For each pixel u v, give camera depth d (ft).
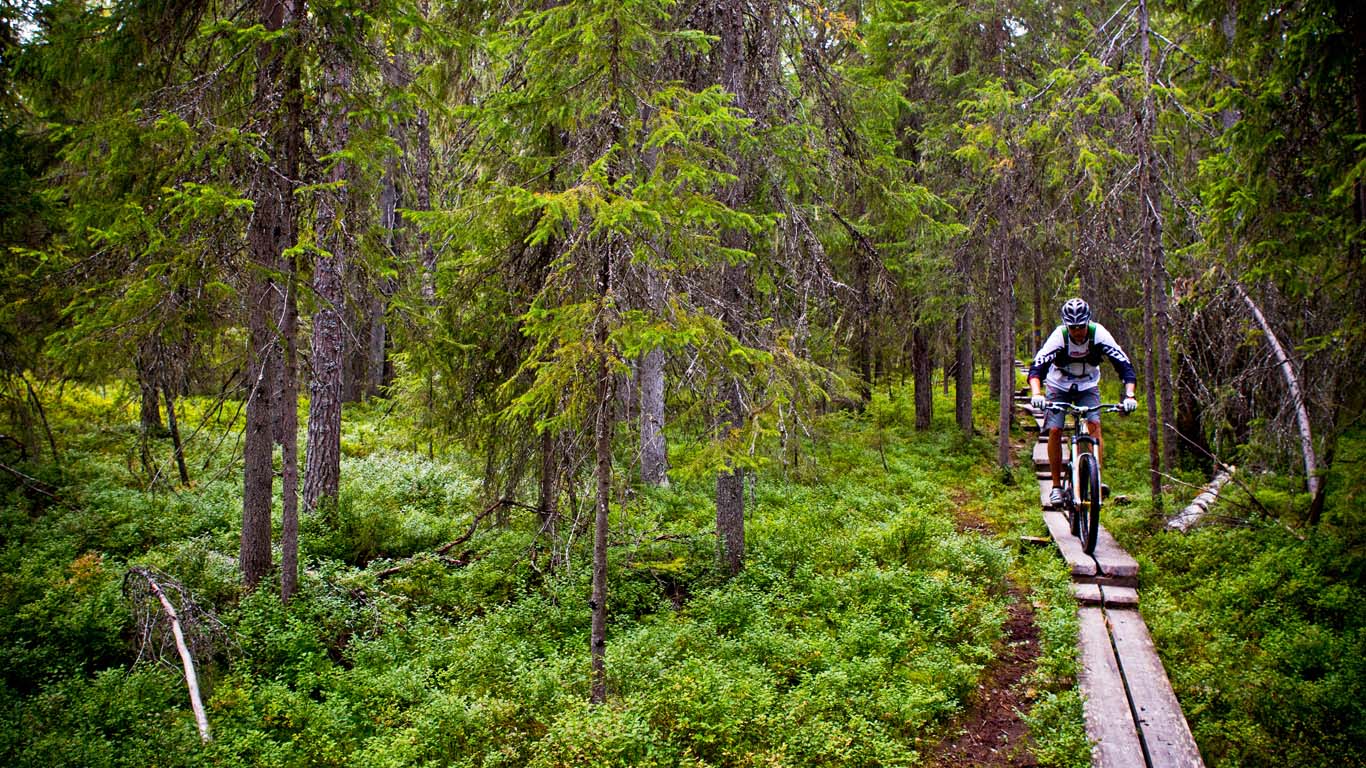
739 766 18.83
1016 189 47.83
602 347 18.85
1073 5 54.80
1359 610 24.11
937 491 45.83
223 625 24.32
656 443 44.50
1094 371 28.35
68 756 18.43
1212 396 41.52
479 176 27.55
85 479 40.88
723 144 26.76
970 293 53.62
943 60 54.95
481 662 23.41
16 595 26.96
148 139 22.21
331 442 38.47
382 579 31.01
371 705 21.91
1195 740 19.27
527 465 31.27
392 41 28.25
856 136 32.01
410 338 28.14
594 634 21.48
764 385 23.09
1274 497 35.65
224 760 18.67
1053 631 23.99
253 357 25.07
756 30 29.73
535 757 18.44
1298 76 26.45
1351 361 26.02
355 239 26.35
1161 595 27.14
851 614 26.45
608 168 20.68
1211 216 31.42
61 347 21.97
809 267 29.07
